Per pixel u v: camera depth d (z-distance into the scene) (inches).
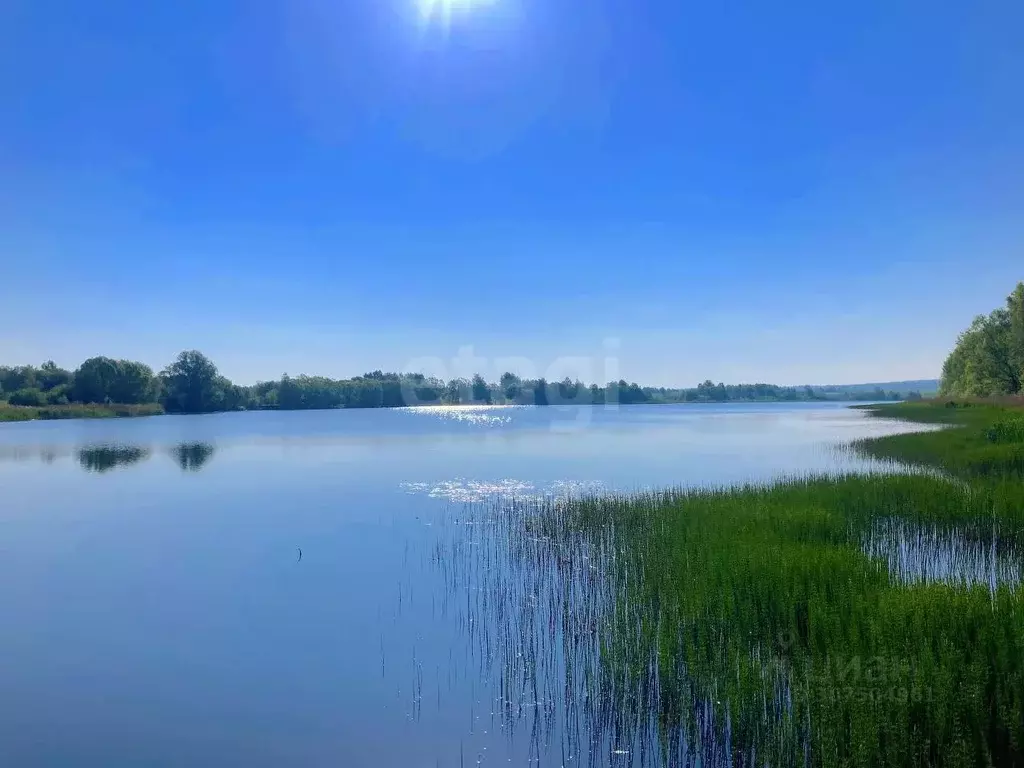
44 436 2854.3
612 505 944.9
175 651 529.3
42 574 754.2
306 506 1174.3
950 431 1877.5
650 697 409.4
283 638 550.0
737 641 420.5
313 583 704.4
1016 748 305.6
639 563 634.2
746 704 358.9
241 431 3169.3
